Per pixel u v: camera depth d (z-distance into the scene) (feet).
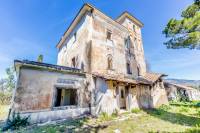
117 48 49.42
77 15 47.14
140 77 56.59
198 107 48.44
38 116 24.41
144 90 49.67
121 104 47.83
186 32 30.07
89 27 41.68
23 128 21.01
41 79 26.73
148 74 61.82
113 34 49.96
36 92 25.34
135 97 44.16
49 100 26.84
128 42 57.26
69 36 58.29
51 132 19.29
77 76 33.50
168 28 32.40
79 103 31.86
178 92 90.43
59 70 29.68
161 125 24.34
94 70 37.63
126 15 61.00
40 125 22.94
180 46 31.86
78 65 43.80
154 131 20.65
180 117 31.73
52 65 28.58
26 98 23.82
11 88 84.79
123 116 32.91
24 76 24.59
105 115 31.83
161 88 59.82
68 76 31.71
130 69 53.11
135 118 30.89
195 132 19.12
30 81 25.07
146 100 48.83
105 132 20.10
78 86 32.96
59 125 23.25
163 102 57.57
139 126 23.66
